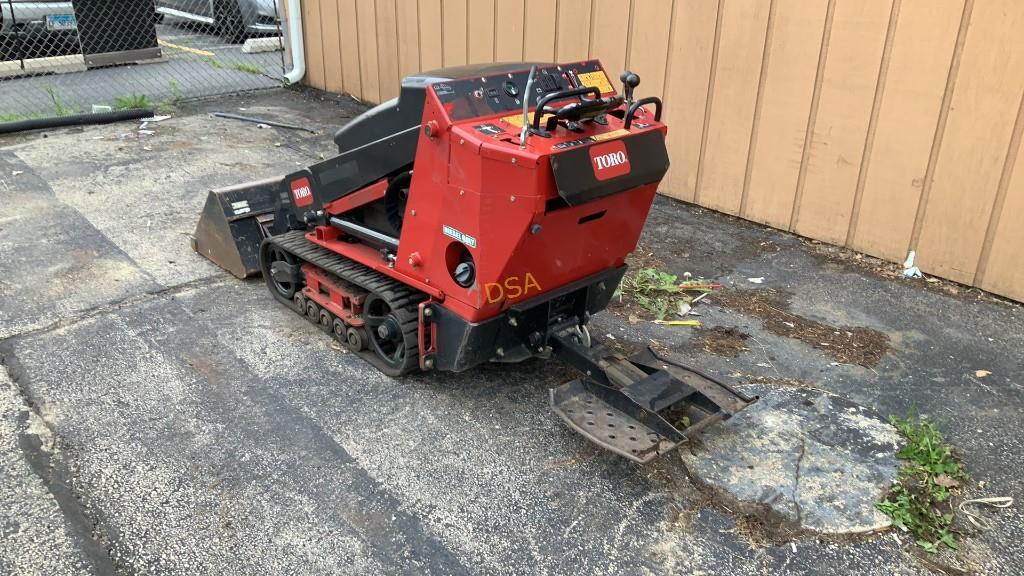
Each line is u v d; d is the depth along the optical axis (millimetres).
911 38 5297
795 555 3107
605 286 4070
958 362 4543
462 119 3363
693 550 3117
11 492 3238
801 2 5777
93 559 2932
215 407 3873
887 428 3896
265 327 4676
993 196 5195
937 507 3387
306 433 3711
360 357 4363
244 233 5223
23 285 4980
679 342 4680
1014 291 5273
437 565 2990
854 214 5961
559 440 3752
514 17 7832
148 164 7418
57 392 3922
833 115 5844
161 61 11586
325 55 10570
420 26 8984
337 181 4297
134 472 3396
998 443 3811
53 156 7477
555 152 3041
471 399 4047
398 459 3566
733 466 3588
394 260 4027
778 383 4277
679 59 6645
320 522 3172
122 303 4844
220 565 2939
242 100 10055
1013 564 3088
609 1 6941
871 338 4789
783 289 5426
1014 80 4906
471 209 3328
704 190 6883
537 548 3096
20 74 10250
